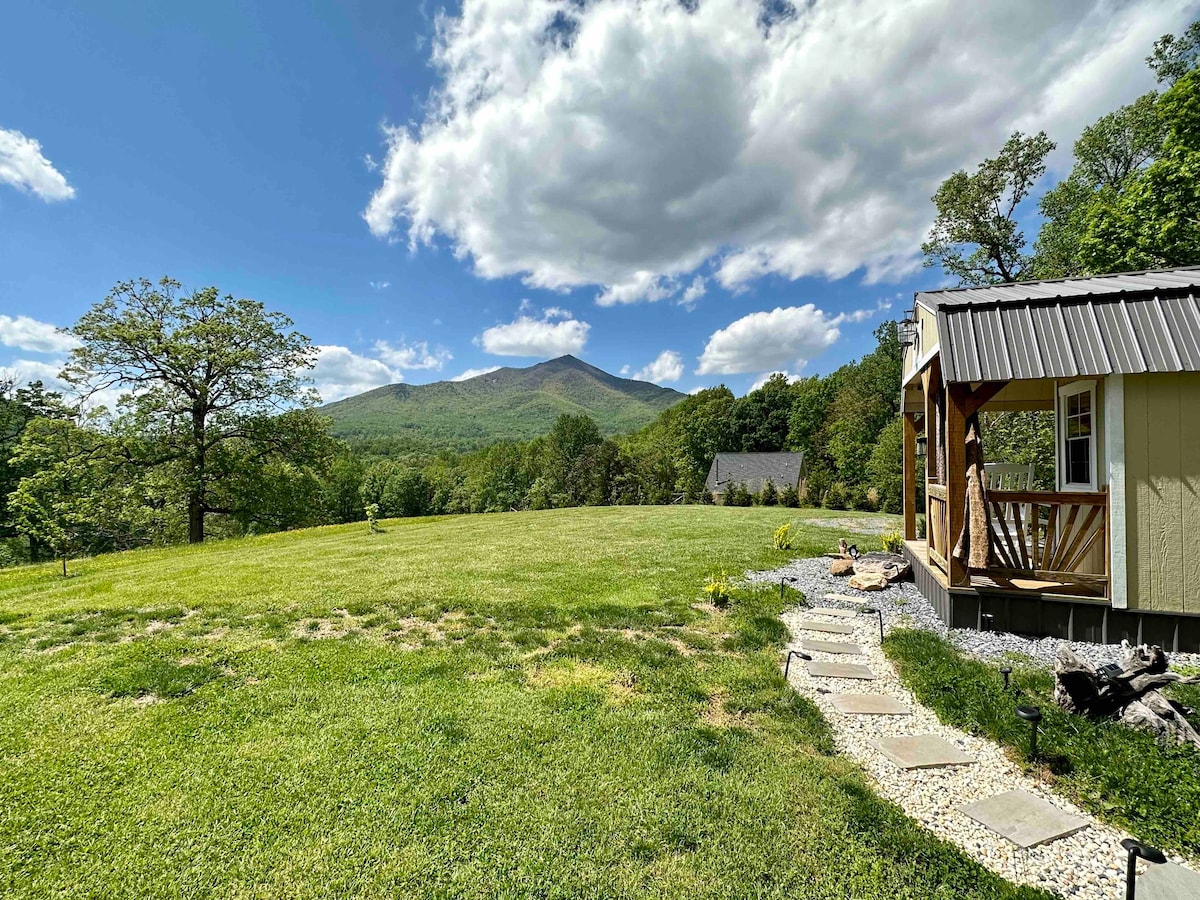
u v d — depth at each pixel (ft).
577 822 8.62
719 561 31.37
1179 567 15.72
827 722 12.30
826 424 136.98
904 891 7.07
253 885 7.42
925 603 21.90
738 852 7.87
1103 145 56.08
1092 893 7.09
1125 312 16.53
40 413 79.41
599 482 135.33
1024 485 36.29
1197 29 47.19
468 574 29.07
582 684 14.26
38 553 77.51
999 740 11.14
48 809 9.21
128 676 15.26
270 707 13.12
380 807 9.11
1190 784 8.96
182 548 50.49
